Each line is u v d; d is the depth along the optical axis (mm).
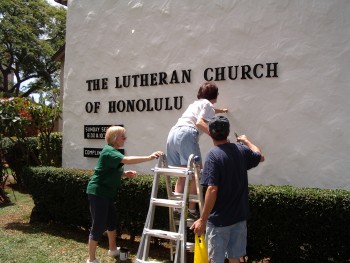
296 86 5074
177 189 4625
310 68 5000
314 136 4945
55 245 5754
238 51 5512
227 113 5570
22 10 27688
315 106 4953
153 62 6383
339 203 4129
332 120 4848
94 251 4859
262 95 5312
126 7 6746
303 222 4344
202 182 3479
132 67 6641
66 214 6527
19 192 10383
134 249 5555
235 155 3510
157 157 4375
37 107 9273
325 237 4254
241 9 5500
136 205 5562
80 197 6262
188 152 4488
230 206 3449
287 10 5160
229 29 5598
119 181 4984
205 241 3738
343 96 4801
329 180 4836
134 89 6621
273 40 5250
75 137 7449
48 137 9867
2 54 29125
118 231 5875
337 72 4840
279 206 4438
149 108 6418
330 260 4391
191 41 5957
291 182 5074
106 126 6977
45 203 6824
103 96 7035
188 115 4699
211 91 4832
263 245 4621
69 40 7566
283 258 4566
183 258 3830
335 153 4816
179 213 4504
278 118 5188
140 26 6559
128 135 6668
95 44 7156
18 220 7285
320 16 4957
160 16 6312
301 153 5023
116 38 6871
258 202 4551
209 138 5727
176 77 6098
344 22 4828
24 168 7242
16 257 5176
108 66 6973
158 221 5340
